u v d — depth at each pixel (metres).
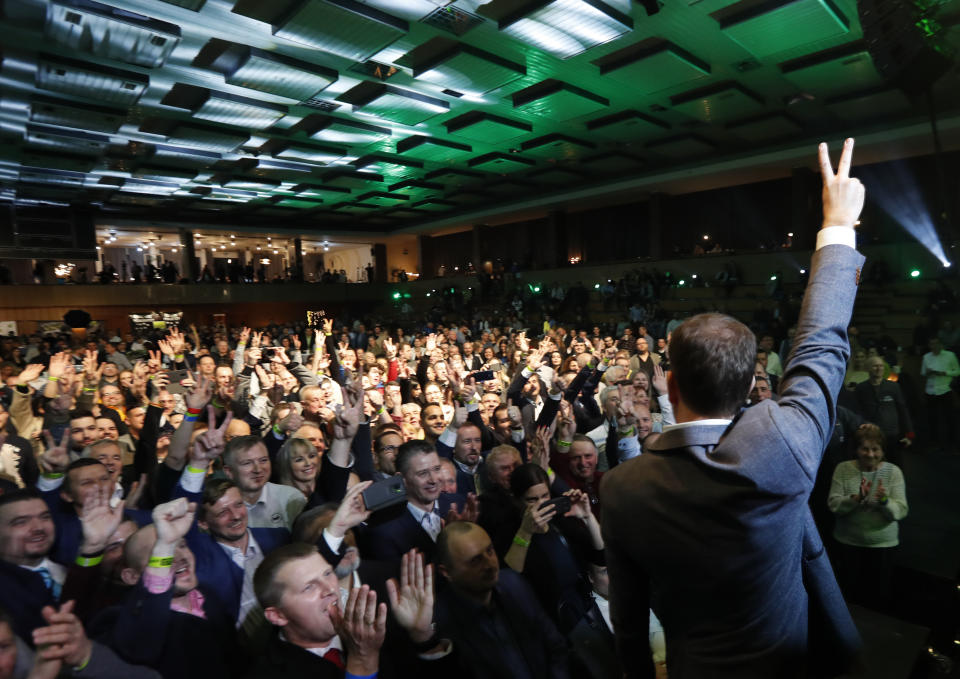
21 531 2.15
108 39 7.41
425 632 1.78
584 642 2.28
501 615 2.11
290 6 7.08
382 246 27.55
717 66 9.94
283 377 5.98
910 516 4.75
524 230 23.38
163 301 20.33
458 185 18.34
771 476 0.90
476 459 3.60
